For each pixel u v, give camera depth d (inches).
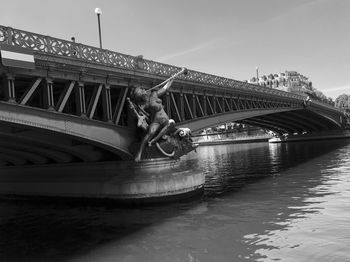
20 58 623.8
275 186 981.2
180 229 614.5
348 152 1865.2
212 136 5369.1
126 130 874.1
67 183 956.0
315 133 3572.8
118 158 933.2
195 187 904.9
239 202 799.1
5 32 615.5
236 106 1553.9
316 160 1606.8
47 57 678.5
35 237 633.0
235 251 489.7
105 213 781.9
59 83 785.6
